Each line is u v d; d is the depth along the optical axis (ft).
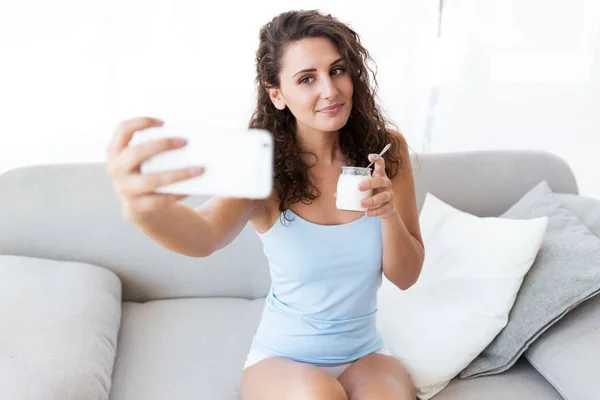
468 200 6.61
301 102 4.25
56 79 7.98
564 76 8.61
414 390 4.57
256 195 2.63
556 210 5.67
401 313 5.29
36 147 8.14
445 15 8.31
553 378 4.57
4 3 7.66
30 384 4.13
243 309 6.33
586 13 8.40
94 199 6.57
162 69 8.13
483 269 5.23
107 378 4.71
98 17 7.87
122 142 2.74
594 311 4.80
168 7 7.94
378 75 8.48
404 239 4.38
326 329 4.53
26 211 6.48
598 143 8.87
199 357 5.37
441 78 8.55
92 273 6.13
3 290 5.37
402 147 5.09
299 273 4.47
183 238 3.43
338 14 8.20
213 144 2.65
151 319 6.13
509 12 8.35
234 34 8.09
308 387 3.94
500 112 8.73
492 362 5.00
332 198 4.63
